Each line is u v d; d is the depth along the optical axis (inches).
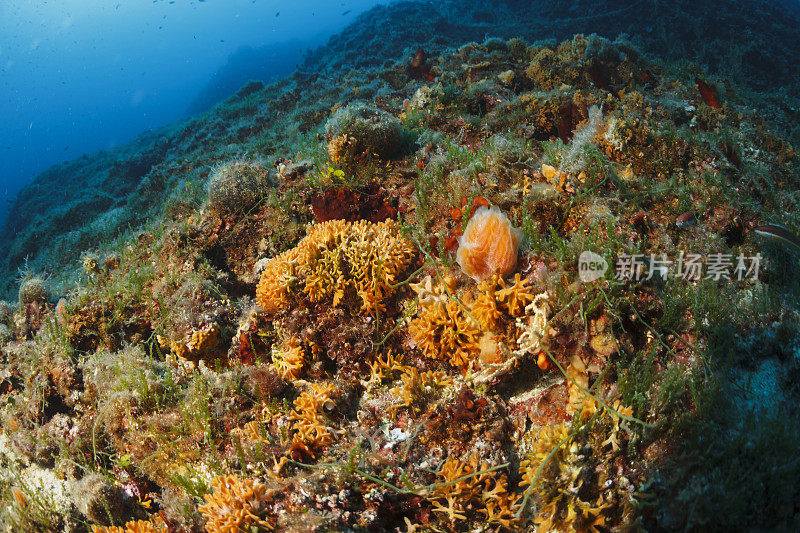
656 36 528.1
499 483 105.5
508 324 119.7
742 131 198.4
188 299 168.7
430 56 382.9
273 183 200.2
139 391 142.2
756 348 111.8
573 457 98.8
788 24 509.4
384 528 108.8
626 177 149.6
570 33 586.9
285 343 143.0
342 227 147.1
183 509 114.9
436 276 134.3
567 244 125.4
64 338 170.1
